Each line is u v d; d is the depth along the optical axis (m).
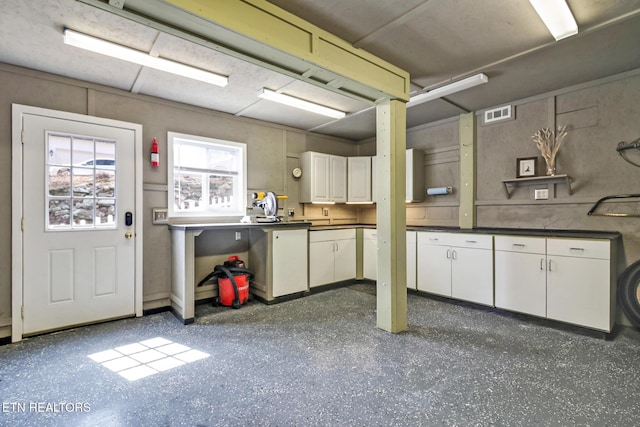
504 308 3.23
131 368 2.21
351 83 2.49
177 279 3.34
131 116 3.33
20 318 2.71
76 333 2.85
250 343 2.63
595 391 1.89
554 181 3.39
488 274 3.35
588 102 3.17
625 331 2.83
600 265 2.66
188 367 2.22
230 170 4.16
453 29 2.27
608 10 2.03
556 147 3.31
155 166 3.47
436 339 2.69
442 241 3.74
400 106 2.87
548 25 2.14
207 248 3.91
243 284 3.73
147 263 3.42
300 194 4.86
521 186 3.64
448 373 2.12
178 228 3.31
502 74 2.99
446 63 2.76
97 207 3.11
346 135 5.29
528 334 2.78
